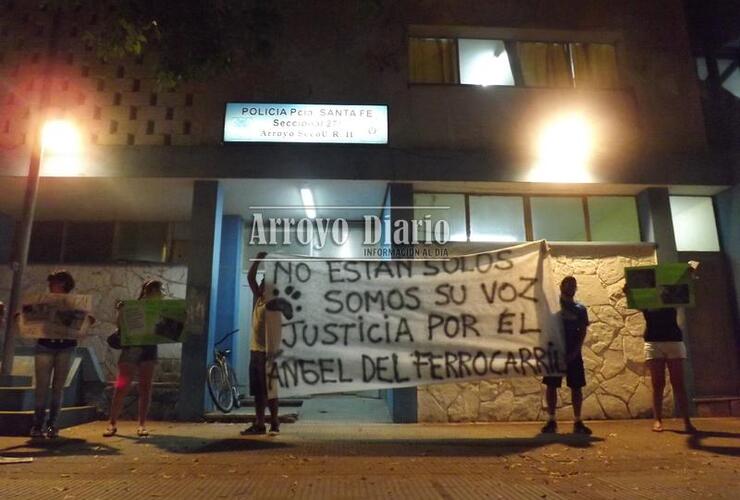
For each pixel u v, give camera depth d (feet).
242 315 34.06
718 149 29.99
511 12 31.19
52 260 34.45
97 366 26.86
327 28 30.01
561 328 20.59
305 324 20.22
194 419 25.53
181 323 21.33
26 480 13.85
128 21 23.66
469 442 19.51
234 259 33.45
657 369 21.99
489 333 20.44
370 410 29.48
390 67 29.63
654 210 29.09
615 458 16.83
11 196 30.58
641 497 12.56
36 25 29.45
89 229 35.01
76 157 27.68
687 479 14.21
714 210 30.71
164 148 28.02
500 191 29.53
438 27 30.71
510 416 26.04
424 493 12.82
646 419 26.50
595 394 26.73
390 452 17.60
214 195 27.91
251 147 28.14
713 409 27.32
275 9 27.32
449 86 29.58
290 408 29.63
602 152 29.12
